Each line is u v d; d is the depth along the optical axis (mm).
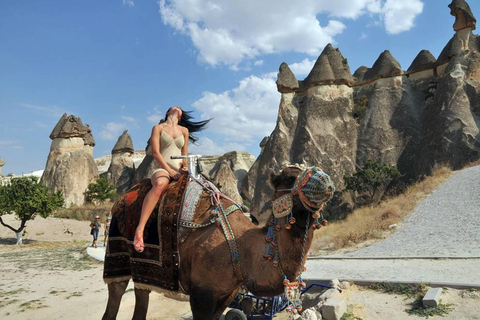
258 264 3148
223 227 3383
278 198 3133
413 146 44906
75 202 58438
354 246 14242
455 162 37562
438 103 42750
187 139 4227
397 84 49312
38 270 14891
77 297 9867
